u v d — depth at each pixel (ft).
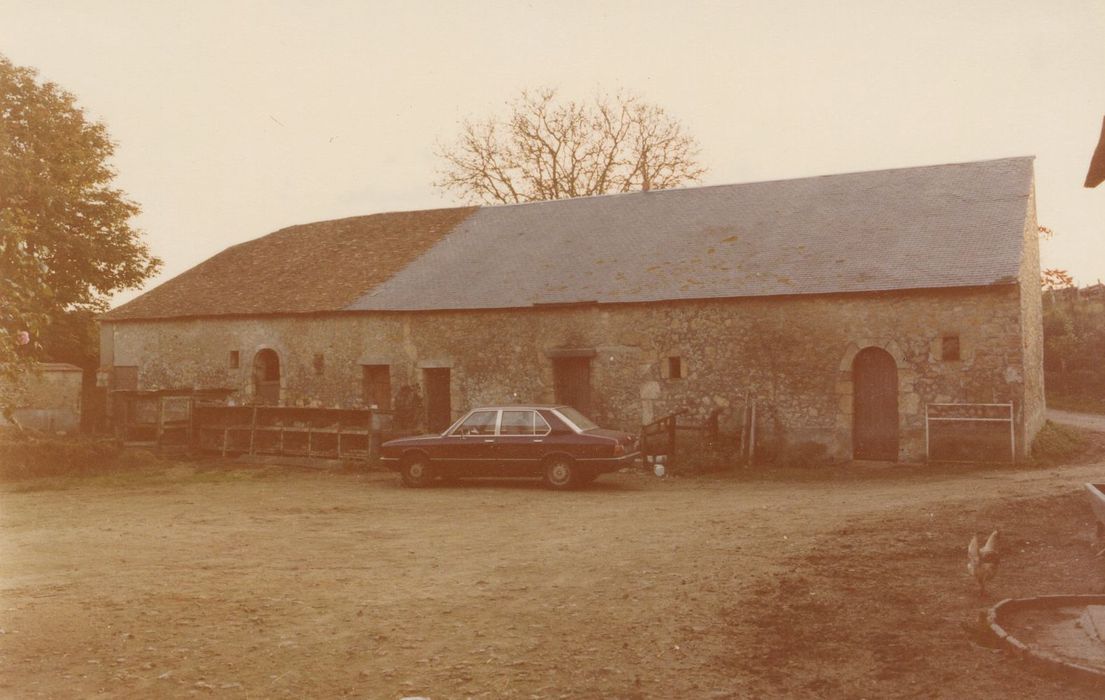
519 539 39.88
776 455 68.33
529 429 59.16
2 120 88.74
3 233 31.04
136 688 21.24
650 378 73.05
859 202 77.10
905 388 64.69
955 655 21.83
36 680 21.75
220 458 79.51
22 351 36.50
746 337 69.72
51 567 34.73
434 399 82.23
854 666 21.49
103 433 96.43
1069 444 67.92
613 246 82.28
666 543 37.01
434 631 25.43
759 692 20.12
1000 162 76.95
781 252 73.05
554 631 25.13
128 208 105.40
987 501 43.19
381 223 103.19
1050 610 24.93
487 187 139.74
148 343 96.32
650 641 23.94
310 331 86.74
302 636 25.11
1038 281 76.79
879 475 61.05
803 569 30.99
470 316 79.77
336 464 72.90
